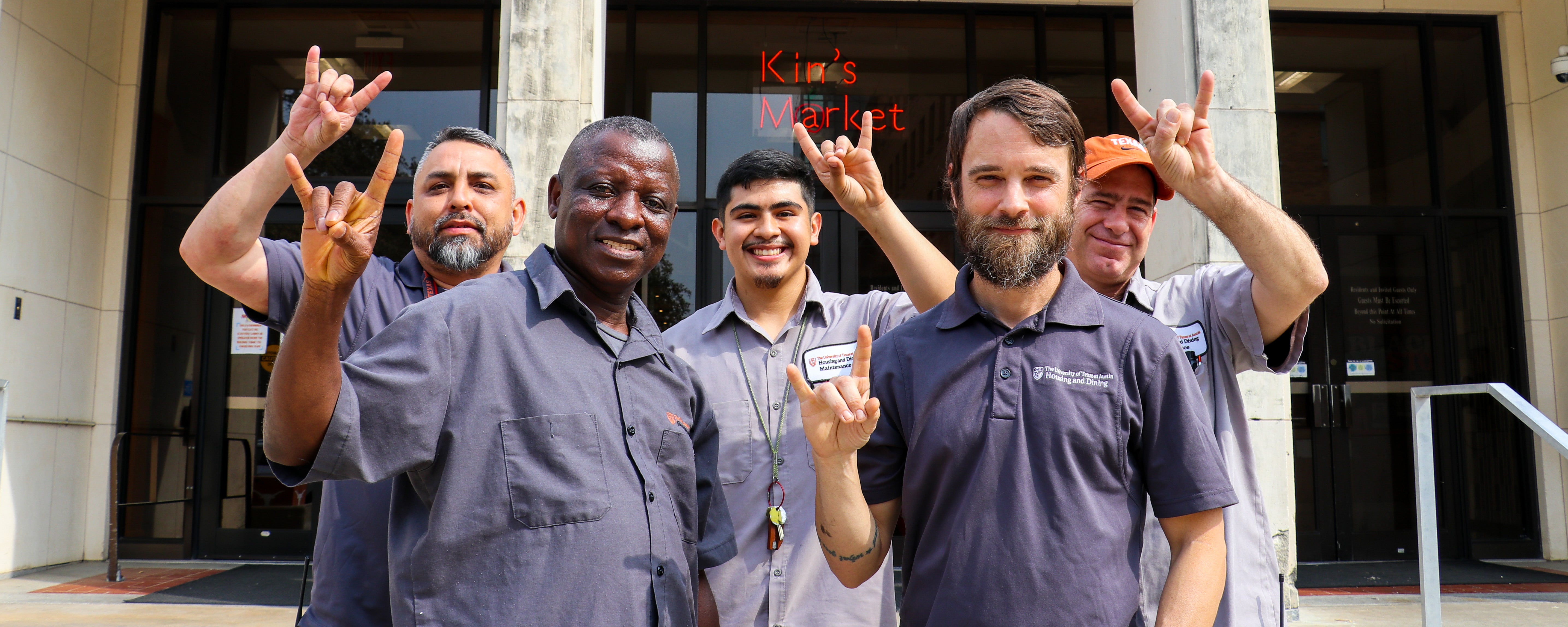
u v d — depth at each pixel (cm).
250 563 589
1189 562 147
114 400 608
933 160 612
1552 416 623
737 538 230
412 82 627
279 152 174
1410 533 609
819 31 619
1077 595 139
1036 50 621
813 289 255
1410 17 651
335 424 118
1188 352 206
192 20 638
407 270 214
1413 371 626
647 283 594
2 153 531
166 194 626
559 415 136
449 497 130
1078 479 144
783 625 221
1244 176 431
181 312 620
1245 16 439
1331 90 648
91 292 604
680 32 617
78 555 589
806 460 235
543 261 150
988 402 150
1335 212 634
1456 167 652
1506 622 435
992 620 139
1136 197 209
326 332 115
